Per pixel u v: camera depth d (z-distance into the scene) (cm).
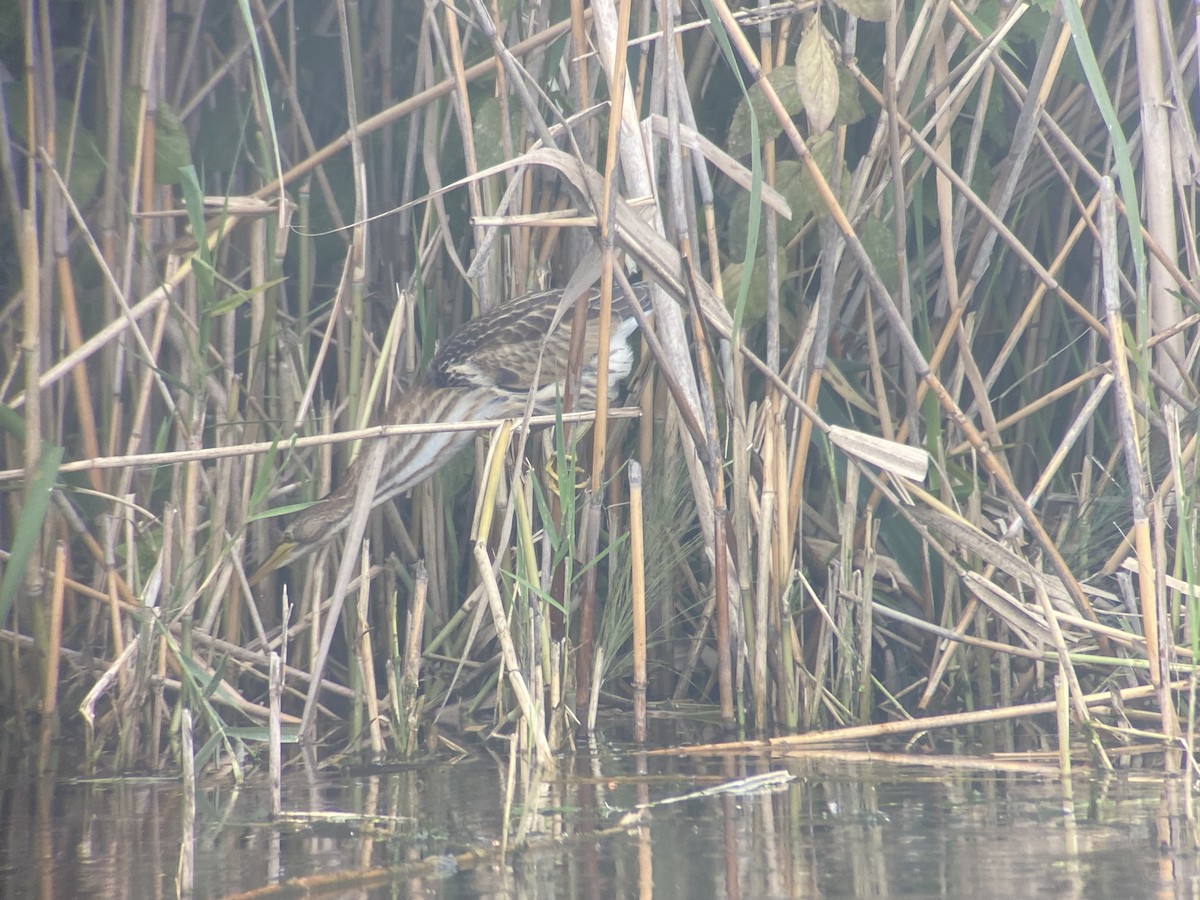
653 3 866
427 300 927
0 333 888
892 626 915
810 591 810
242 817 567
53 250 835
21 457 881
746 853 478
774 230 783
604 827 528
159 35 860
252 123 972
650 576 843
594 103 855
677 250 773
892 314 743
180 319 858
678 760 685
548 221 720
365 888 442
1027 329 955
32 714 822
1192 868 443
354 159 862
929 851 474
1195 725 720
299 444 745
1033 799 564
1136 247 659
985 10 873
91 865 488
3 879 468
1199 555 761
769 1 805
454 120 962
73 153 868
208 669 805
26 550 693
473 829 529
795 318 909
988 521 873
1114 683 767
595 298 901
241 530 742
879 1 748
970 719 714
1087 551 841
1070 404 959
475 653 895
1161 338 795
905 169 877
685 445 802
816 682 805
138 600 775
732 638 816
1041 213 966
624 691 898
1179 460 676
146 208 839
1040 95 805
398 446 880
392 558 883
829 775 629
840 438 759
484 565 691
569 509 725
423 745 758
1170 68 816
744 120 797
